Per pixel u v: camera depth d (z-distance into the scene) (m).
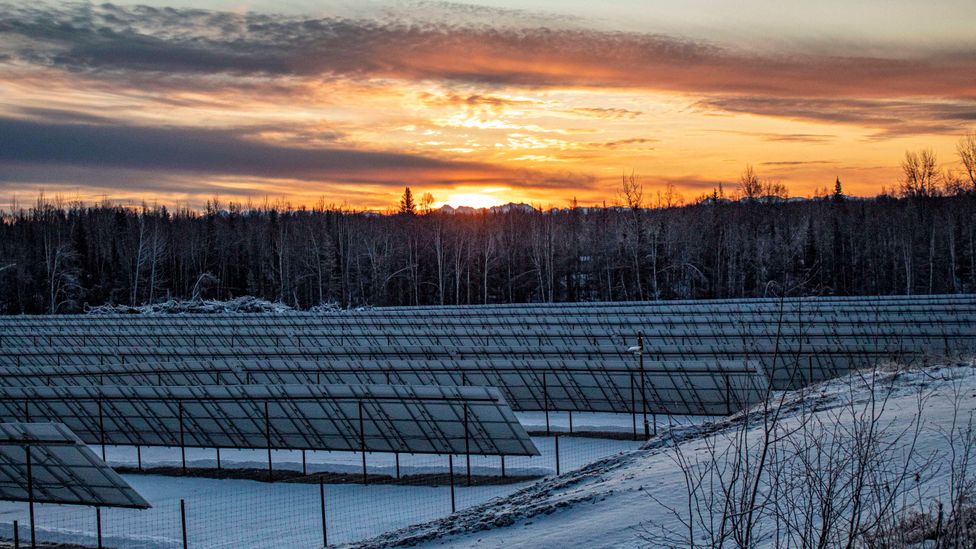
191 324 71.62
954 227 102.06
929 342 45.91
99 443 38.84
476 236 117.19
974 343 45.28
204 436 36.84
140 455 38.28
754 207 117.88
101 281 114.25
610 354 47.03
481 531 18.11
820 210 116.38
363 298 113.25
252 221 138.75
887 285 104.88
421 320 72.00
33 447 26.75
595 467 23.69
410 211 143.25
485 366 42.47
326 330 67.88
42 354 55.25
